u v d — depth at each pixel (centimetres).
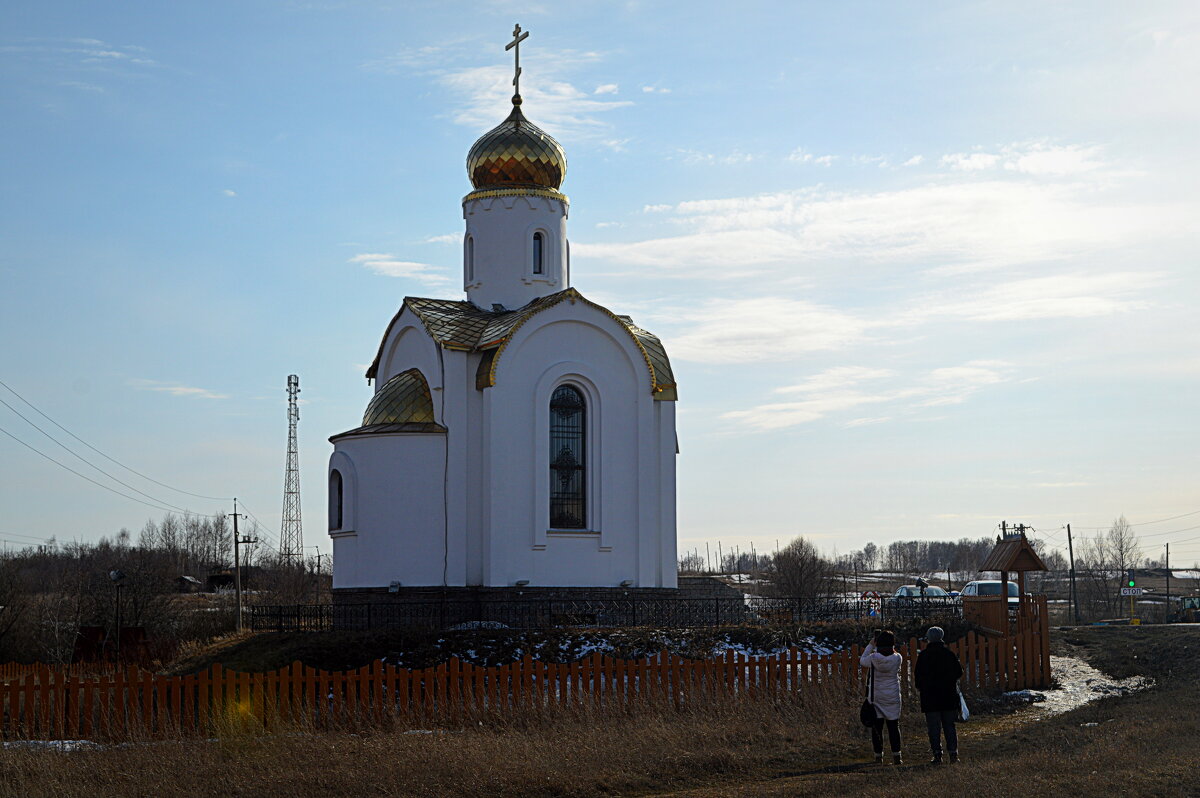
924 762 1972
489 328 3891
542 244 4216
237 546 6369
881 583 13750
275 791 1673
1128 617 9119
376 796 1669
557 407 3894
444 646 3108
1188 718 2206
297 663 2264
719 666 2497
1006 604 3547
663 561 3944
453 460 3756
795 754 2044
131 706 2202
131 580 6738
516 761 1853
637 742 2023
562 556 3809
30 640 6588
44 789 1667
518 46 4344
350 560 3791
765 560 14738
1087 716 2397
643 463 3941
